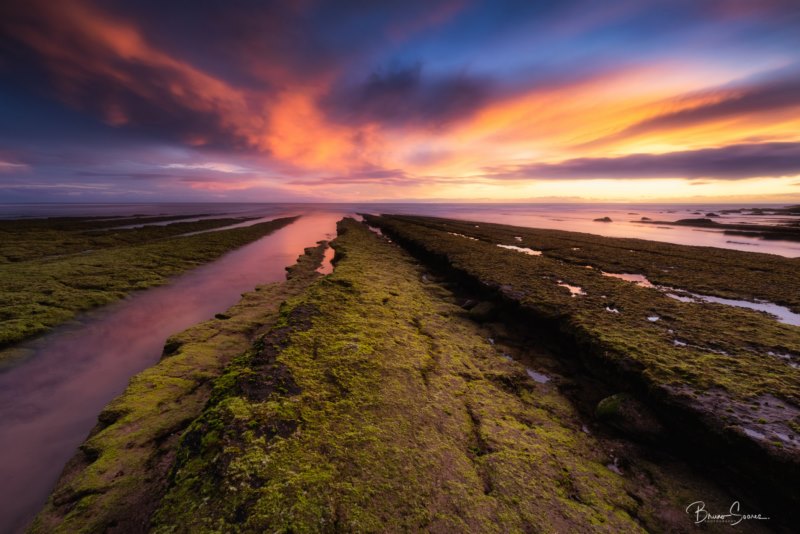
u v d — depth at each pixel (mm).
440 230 44062
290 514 3590
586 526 3938
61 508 4531
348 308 10469
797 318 10922
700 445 5359
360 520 3637
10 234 34344
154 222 59906
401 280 16203
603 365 7852
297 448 4516
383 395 6023
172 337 9891
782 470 4457
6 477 5668
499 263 18906
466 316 12289
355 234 38562
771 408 5492
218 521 3506
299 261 24000
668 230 49125
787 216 92812
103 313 13031
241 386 5816
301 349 7328
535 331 10758
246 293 14758
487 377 7680
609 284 14062
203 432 4785
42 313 11938
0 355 9430
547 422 6215
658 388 6168
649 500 4602
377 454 4602
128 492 4703
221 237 36438
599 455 5480
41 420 7129
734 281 15328
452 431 5379
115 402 6719
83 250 27969
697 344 8070
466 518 3818
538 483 4523
